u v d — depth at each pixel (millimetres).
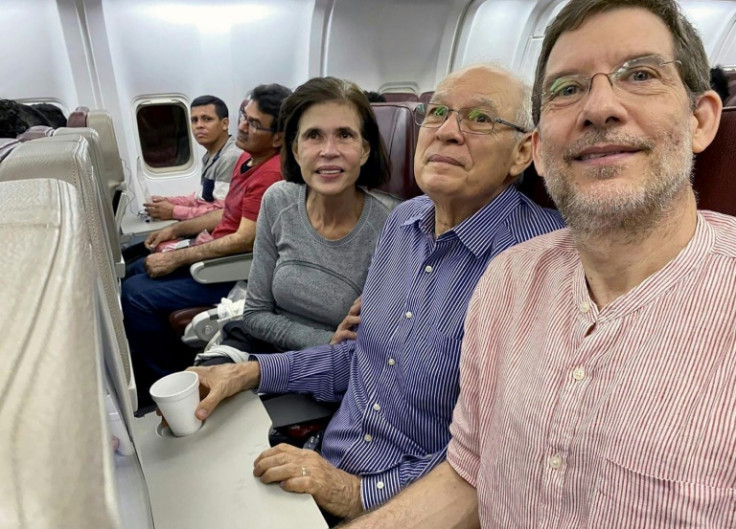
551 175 693
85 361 255
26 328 241
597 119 625
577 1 689
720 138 802
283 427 1322
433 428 1072
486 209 1057
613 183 614
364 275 1502
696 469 544
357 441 1162
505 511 748
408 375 1076
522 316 773
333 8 4348
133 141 4203
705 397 546
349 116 1391
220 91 4355
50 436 225
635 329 607
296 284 1510
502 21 5363
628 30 643
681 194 619
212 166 3516
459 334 1010
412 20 4871
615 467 592
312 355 1281
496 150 1049
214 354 1317
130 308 2246
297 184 1579
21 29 3568
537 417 681
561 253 767
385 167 1536
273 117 2217
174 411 938
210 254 2283
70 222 316
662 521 568
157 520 784
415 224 1204
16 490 213
